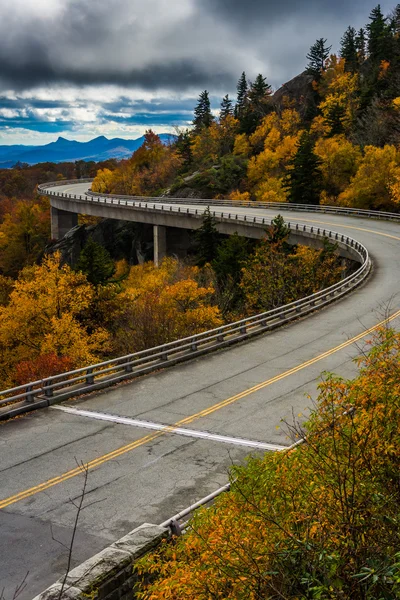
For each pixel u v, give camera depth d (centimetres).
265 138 11444
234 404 1912
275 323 2942
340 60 12938
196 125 15362
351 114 9669
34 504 1295
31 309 4006
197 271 5659
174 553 695
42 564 1069
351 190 6938
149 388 2103
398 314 2977
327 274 4616
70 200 10162
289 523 633
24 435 1698
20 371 3322
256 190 9394
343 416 756
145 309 3784
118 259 10056
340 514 612
